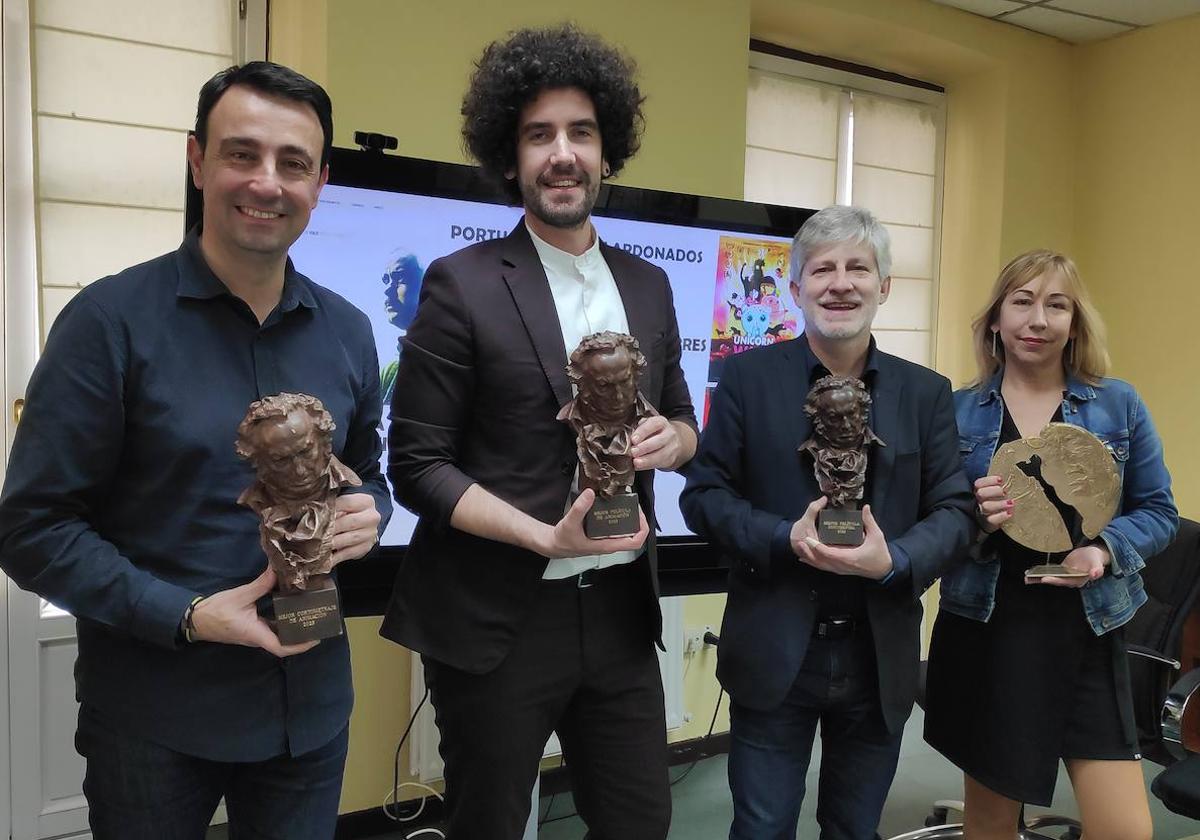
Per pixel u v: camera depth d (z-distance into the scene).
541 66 1.14
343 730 1.11
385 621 1.22
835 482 1.30
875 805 1.41
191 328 0.98
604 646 1.21
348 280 1.78
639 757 1.24
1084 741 1.57
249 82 0.96
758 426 1.43
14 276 2.02
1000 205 3.57
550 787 2.60
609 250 1.30
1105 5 3.22
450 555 1.17
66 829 2.11
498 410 1.16
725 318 2.18
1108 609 1.55
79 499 0.94
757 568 1.35
